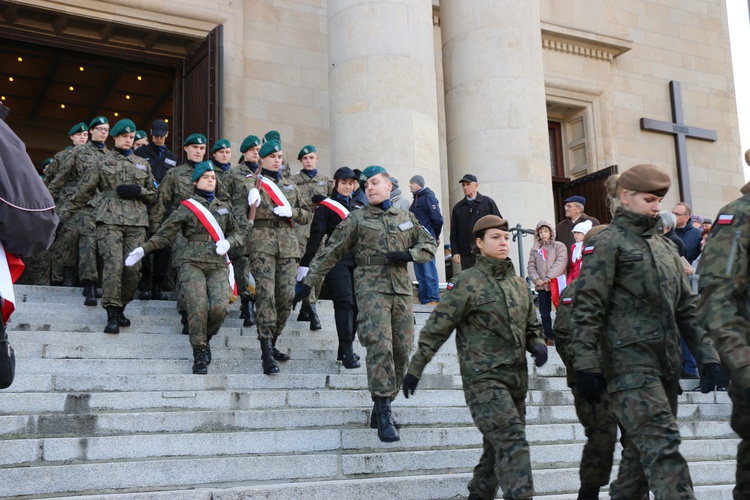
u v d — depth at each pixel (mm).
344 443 6281
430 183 12078
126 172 8688
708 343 4414
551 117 18844
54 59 18562
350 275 7594
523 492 4547
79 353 7289
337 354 8211
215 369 7449
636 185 4512
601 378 4277
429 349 4973
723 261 3949
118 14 14484
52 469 5137
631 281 4422
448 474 6012
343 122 12219
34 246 3373
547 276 10109
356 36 12344
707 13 20375
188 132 15281
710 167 19562
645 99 19125
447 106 14344
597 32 18359
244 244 8766
